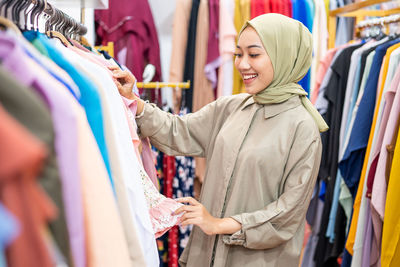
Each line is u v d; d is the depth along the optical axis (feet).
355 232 5.59
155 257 2.73
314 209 7.32
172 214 3.65
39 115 1.44
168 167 6.29
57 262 1.59
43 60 2.25
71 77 2.48
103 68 3.03
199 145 4.77
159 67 8.40
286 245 4.13
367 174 5.35
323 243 6.89
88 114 2.48
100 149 2.50
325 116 6.89
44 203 1.42
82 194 1.93
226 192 4.21
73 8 4.89
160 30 9.24
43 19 3.57
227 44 7.84
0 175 1.19
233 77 8.03
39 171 1.53
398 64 5.22
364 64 6.15
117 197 2.51
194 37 7.98
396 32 6.31
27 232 1.37
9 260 1.38
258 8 8.00
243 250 4.13
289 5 8.05
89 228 1.93
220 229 3.83
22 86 1.44
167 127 4.55
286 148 4.00
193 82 8.02
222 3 7.86
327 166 6.81
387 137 4.97
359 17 7.55
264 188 4.08
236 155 4.16
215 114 4.73
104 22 7.89
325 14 8.16
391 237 4.77
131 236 2.48
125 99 3.57
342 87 6.59
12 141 1.19
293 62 4.11
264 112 4.21
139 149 4.28
